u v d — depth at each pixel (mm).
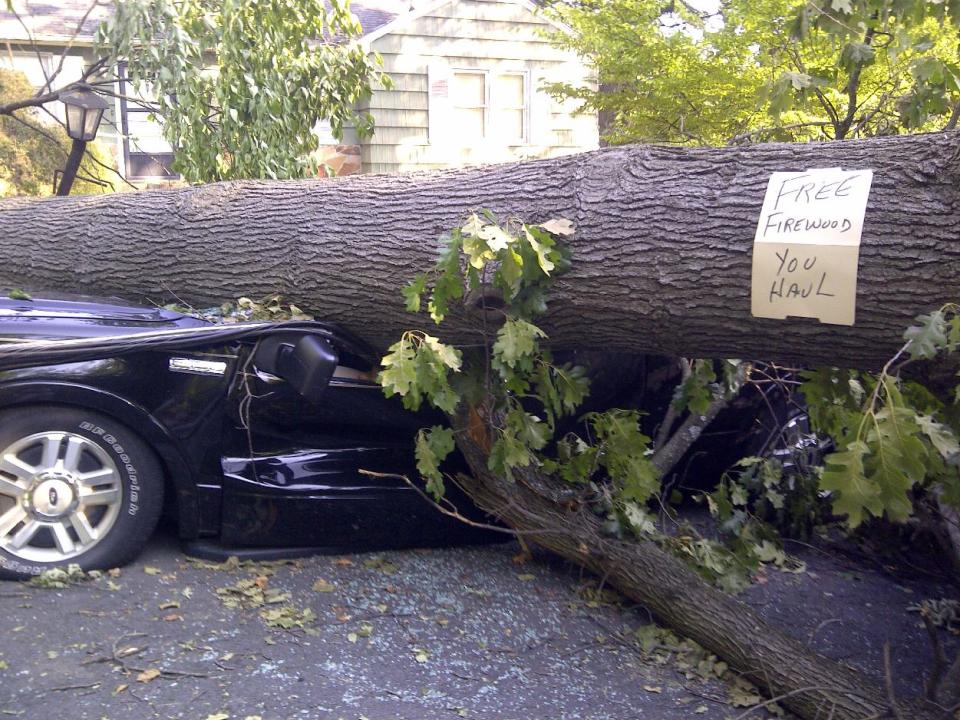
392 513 4293
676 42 7652
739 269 3197
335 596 3904
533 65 13320
